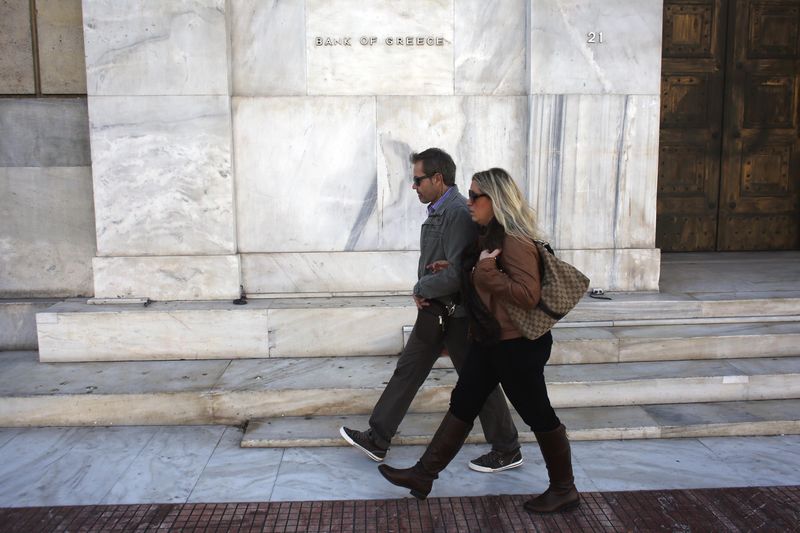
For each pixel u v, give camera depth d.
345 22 5.37
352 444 4.04
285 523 3.43
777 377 4.71
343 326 5.17
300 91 5.40
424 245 3.81
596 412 4.54
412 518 3.48
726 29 6.98
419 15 5.39
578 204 5.50
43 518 3.47
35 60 5.58
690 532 3.34
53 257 5.75
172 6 5.14
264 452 4.20
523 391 3.38
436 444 3.52
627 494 3.68
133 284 5.35
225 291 5.38
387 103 5.41
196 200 5.32
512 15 5.43
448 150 5.48
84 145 5.64
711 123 7.11
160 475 3.91
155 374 4.86
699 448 4.21
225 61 5.21
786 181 7.27
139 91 5.20
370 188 5.48
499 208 3.36
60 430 4.48
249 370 4.92
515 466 4.00
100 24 5.14
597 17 5.36
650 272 5.59
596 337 4.94
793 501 3.60
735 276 6.12
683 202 7.20
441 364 4.94
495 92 5.48
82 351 5.12
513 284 3.23
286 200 5.46
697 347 4.98
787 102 7.16
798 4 7.03
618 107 5.44
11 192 5.67
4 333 5.57
